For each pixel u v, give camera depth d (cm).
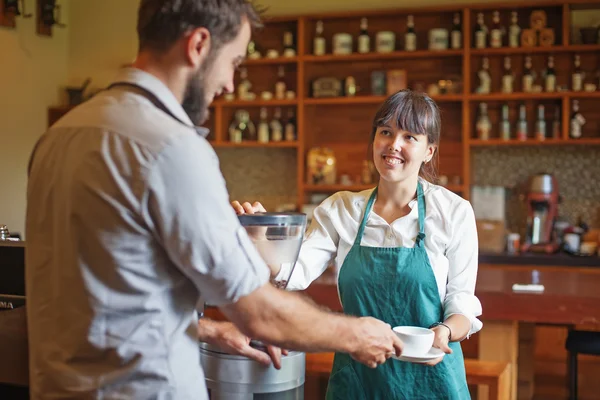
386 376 189
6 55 562
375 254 192
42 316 129
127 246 120
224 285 123
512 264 504
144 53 130
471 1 545
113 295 122
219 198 122
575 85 527
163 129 120
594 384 452
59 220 124
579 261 491
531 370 384
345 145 585
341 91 568
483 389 292
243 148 608
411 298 189
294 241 153
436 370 188
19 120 576
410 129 188
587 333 367
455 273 192
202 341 163
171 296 127
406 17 568
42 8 589
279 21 579
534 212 529
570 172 549
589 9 542
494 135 557
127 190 118
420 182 200
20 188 579
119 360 123
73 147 124
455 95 538
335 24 583
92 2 621
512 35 536
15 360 150
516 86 551
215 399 162
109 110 124
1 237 191
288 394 163
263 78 595
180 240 119
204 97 133
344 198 201
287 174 600
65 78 625
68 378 124
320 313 133
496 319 312
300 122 565
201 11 125
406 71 567
